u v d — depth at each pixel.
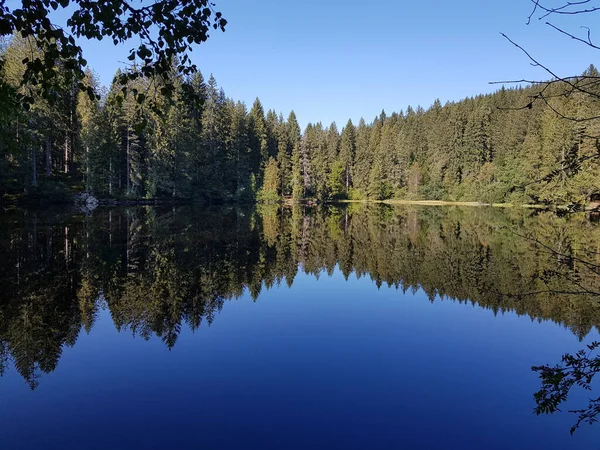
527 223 25.09
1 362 5.43
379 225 24.62
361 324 7.18
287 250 15.03
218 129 44.75
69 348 5.90
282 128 65.06
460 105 63.16
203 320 7.21
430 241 17.56
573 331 6.91
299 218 29.47
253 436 3.92
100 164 32.34
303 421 4.18
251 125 54.78
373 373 5.29
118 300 8.14
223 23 2.63
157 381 4.98
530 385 5.02
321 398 4.64
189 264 11.64
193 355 5.75
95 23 2.43
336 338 6.49
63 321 6.95
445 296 9.08
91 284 9.16
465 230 21.53
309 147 62.66
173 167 37.84
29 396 4.60
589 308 8.13
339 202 60.09
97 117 31.53
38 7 2.31
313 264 12.66
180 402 4.52
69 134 32.34
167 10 2.46
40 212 23.41
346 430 4.05
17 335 6.32
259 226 22.44
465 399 4.67
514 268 11.92
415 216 32.00
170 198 38.47
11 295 8.24
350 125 73.69
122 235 16.33
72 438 3.85
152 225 20.14
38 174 29.73
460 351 6.04
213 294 8.86
